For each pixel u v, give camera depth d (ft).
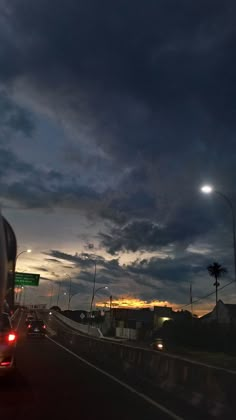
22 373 57.16
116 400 39.40
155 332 238.07
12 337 45.62
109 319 361.30
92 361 75.61
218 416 31.63
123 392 43.80
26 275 256.32
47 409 35.24
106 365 68.85
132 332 260.21
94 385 48.24
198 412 34.22
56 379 52.44
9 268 44.88
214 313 292.61
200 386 36.63
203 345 186.39
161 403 38.04
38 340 140.15
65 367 65.72
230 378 31.99
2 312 42.91
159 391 43.91
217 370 34.24
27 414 33.35
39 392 43.14
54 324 287.69
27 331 151.02
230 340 174.81
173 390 41.42
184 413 34.01
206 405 33.99
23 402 38.01
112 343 71.72
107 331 305.94
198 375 37.58
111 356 70.03
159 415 33.27
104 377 54.90
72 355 87.20
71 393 42.88
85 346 95.14
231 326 183.32
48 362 72.79
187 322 207.41
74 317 403.34
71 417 32.55
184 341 199.21
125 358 61.72
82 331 262.88
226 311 274.57
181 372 41.39
